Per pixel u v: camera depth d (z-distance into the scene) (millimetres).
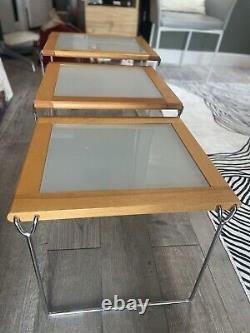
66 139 880
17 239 1066
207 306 910
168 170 781
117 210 626
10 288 912
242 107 2184
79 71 1316
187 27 2266
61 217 610
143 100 1073
